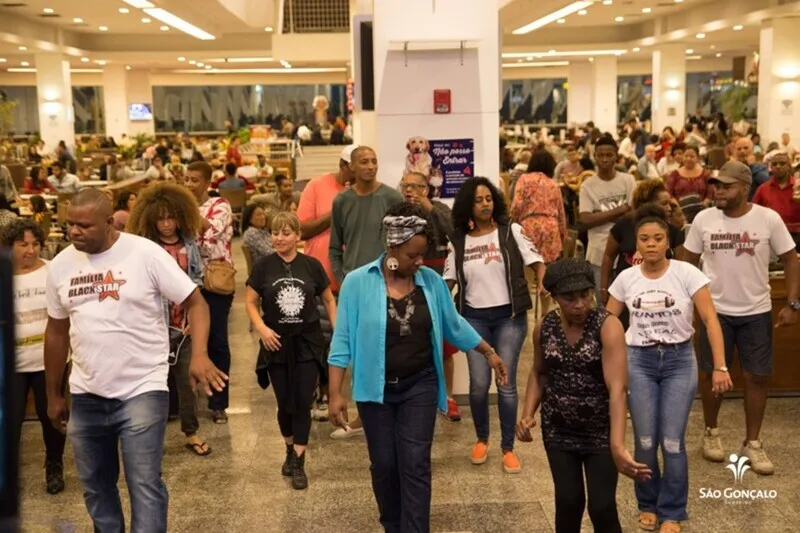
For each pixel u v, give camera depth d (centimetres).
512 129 4209
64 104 2984
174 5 2089
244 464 560
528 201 698
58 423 403
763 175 962
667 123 3275
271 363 518
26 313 503
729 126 2973
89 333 369
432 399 392
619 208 660
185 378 573
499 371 418
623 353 354
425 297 393
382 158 664
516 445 576
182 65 3906
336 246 595
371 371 387
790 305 517
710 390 537
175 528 467
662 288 436
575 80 4125
